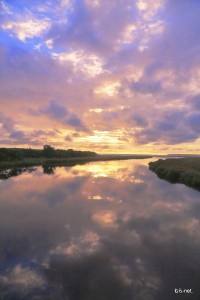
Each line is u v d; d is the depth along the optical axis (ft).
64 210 50.19
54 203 56.44
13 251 30.22
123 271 25.39
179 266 26.40
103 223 41.55
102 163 262.88
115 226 39.91
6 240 33.91
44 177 110.42
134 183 90.17
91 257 28.55
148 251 30.27
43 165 213.46
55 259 28.02
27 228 39.04
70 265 26.58
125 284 22.99
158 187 79.46
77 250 30.55
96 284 22.97
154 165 175.52
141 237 34.99
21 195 66.18
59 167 187.83
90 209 50.85
